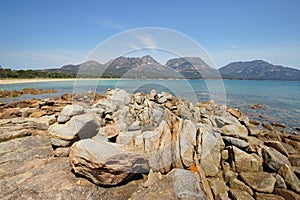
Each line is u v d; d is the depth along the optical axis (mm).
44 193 3191
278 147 5305
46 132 6211
